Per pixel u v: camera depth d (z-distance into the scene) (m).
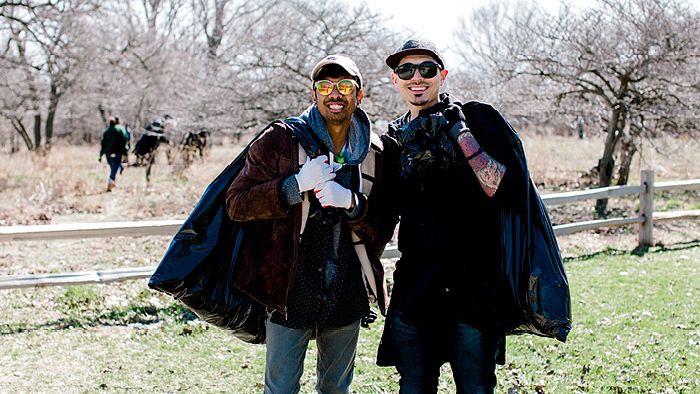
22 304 6.56
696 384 4.53
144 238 10.51
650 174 9.74
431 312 3.09
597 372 4.80
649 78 12.38
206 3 38.91
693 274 7.93
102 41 28.80
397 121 3.36
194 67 17.06
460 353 3.08
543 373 4.80
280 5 14.79
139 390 4.55
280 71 13.62
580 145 22.39
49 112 30.91
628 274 7.93
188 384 4.66
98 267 8.61
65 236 6.60
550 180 16.02
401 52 3.21
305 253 3.16
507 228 3.12
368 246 3.32
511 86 13.76
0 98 27.45
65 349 5.36
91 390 4.54
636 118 12.67
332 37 13.41
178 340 5.60
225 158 20.38
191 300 3.27
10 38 24.94
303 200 3.10
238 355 5.24
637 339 5.54
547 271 3.09
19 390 4.53
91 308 6.48
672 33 12.04
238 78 13.72
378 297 3.35
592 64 12.45
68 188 15.52
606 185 13.16
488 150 3.12
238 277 3.19
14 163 18.53
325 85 3.09
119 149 15.96
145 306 6.52
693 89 12.37
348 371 3.45
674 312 6.31
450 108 3.09
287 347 3.20
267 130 3.19
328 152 3.14
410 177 3.13
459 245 3.08
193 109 14.38
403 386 3.12
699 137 12.85
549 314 3.08
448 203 3.08
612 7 12.55
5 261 8.87
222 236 3.27
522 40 13.65
